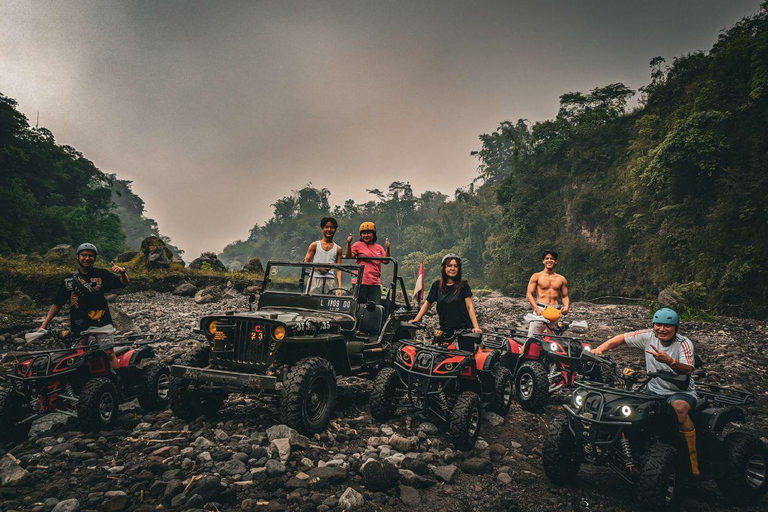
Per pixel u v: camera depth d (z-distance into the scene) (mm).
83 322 4969
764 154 24266
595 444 3537
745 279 21359
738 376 8016
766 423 5629
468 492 3650
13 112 46938
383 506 3369
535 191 48094
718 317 19297
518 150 52062
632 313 20703
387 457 4133
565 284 6965
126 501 3219
